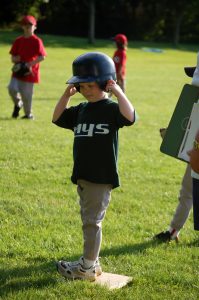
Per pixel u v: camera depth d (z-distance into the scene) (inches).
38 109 818.8
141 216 368.5
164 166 519.8
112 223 349.1
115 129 252.8
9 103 848.9
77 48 2409.0
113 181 252.2
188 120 277.6
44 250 297.7
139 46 2802.7
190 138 273.9
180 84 1334.9
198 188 251.9
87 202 255.0
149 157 553.0
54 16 3107.8
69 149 559.8
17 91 702.5
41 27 3110.2
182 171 504.7
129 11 3287.4
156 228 346.6
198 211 254.1
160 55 2395.4
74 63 250.5
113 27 3282.5
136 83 1299.2
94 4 2920.8
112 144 251.1
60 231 329.1
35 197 394.3
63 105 263.0
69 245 306.8
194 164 246.1
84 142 251.0
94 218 256.1
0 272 265.9
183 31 3484.3
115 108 251.6
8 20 2952.8
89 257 259.1
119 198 405.4
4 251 293.7
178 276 269.7
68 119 267.1
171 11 3282.5
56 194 404.8
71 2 3088.1
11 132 622.5
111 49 2519.7
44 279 258.7
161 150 284.5
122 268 279.0
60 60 1796.3
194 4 3213.6
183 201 317.7
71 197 401.1
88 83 246.1
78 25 3147.1
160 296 246.2
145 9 3321.9
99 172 249.8
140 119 791.1
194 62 2150.6
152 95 1094.4
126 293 247.6
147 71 1638.8
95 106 253.9
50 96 984.3
